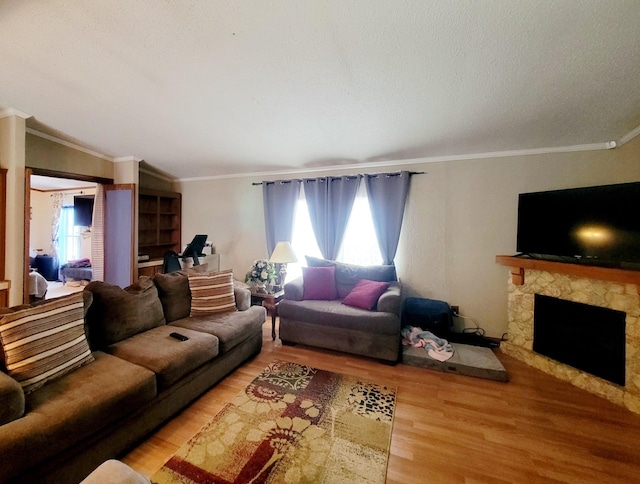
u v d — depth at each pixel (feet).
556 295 8.46
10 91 8.41
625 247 7.08
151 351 6.35
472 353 9.12
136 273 13.75
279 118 9.26
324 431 5.86
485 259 10.82
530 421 6.26
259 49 6.29
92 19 5.71
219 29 5.79
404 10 5.11
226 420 6.17
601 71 6.21
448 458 5.22
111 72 7.39
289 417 6.29
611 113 7.66
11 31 6.06
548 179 9.93
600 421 6.26
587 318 7.80
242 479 4.70
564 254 8.26
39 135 11.30
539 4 4.81
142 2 5.25
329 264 12.00
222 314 9.16
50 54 6.77
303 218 13.87
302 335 10.06
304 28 5.65
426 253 11.59
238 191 15.56
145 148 12.51
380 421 6.19
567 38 5.43
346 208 12.55
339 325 9.45
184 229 17.13
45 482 4.08
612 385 7.07
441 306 10.65
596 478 4.83
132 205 13.46
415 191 11.68
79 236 21.26
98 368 5.59
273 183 14.20
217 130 10.44
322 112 8.72
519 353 9.34
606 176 9.24
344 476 4.79
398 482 4.71
